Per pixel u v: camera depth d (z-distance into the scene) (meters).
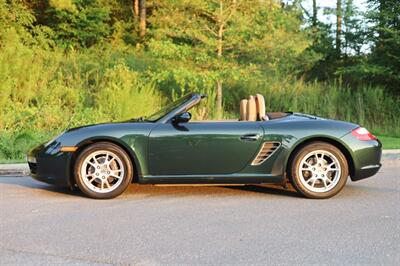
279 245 4.20
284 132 6.10
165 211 5.49
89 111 13.95
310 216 5.25
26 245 4.22
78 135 6.10
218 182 6.12
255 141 6.08
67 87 15.06
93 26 21.17
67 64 17.17
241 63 15.65
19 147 10.26
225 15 15.12
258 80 15.88
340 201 6.02
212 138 6.05
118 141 6.02
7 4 18.95
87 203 5.91
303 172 6.17
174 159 6.05
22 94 13.77
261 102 6.42
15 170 8.34
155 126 6.11
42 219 5.13
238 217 5.20
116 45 20.77
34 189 6.83
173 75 14.91
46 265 3.72
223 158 6.07
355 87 18.12
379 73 16.58
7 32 15.64
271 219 5.12
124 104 13.58
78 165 6.06
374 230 4.68
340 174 6.12
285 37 15.05
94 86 15.95
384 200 6.09
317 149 6.11
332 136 6.12
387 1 17.31
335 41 19.84
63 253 4.00
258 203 5.90
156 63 17.30
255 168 6.11
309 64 18.38
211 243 4.27
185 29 15.04
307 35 16.28
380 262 3.77
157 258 3.88
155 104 14.59
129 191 6.64
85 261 3.81
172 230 4.69
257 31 14.93
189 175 6.09
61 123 12.91
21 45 14.80
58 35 20.88
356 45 18.94
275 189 6.77
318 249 4.09
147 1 22.97
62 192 6.59
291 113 6.71
